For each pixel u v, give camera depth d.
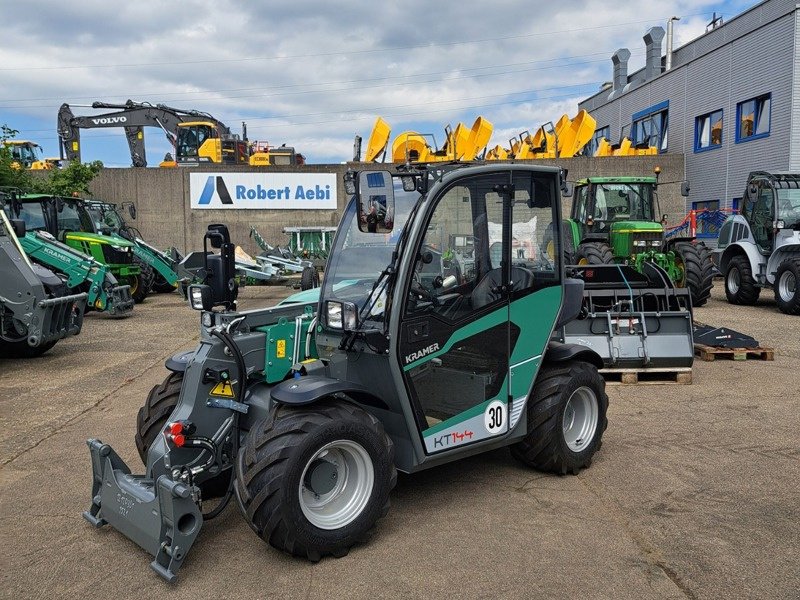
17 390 7.20
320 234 19.66
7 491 4.46
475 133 20.30
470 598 3.09
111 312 12.44
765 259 12.87
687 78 22.39
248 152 27.88
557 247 4.49
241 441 3.97
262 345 4.05
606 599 3.07
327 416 3.42
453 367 3.89
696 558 3.44
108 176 22.69
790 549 3.53
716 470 4.70
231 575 3.32
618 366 7.18
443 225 3.76
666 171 22.08
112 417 6.14
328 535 3.38
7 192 13.12
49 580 3.31
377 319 3.67
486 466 4.82
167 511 3.25
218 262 4.11
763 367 7.94
